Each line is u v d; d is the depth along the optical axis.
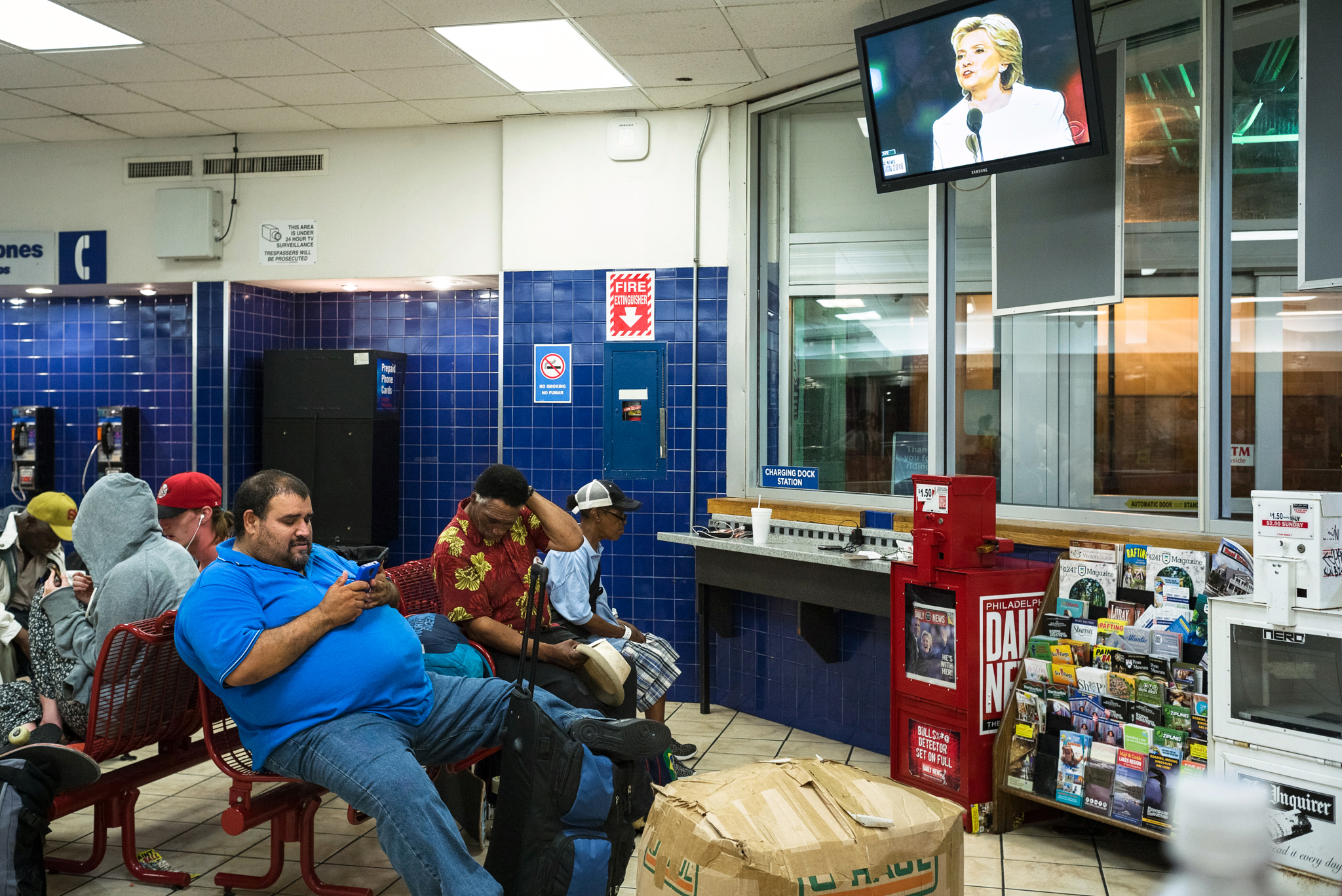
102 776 3.03
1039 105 3.60
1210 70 3.53
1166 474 3.72
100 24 4.43
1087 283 3.84
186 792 3.96
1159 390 3.73
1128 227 3.78
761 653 5.21
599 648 3.24
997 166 3.77
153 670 3.04
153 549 3.18
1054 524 3.87
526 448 5.72
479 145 5.88
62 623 3.12
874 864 1.73
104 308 6.74
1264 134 3.46
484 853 3.27
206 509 3.60
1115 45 3.77
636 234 5.58
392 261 6.01
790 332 5.30
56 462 6.83
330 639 2.67
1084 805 3.20
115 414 6.51
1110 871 3.14
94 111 5.68
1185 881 0.89
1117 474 3.87
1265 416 3.46
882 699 4.49
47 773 2.70
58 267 6.32
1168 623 3.15
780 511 4.96
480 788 3.27
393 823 2.45
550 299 5.69
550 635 3.40
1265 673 2.71
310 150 6.07
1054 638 3.43
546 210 5.69
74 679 3.05
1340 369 3.28
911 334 4.70
